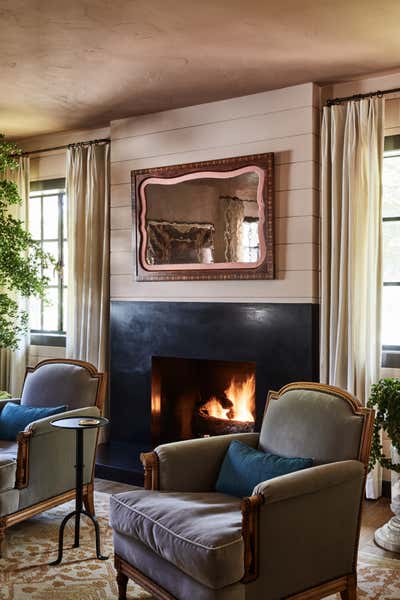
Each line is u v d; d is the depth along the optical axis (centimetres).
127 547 276
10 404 413
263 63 393
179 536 242
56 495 365
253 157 447
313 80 426
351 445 276
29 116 512
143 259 505
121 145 518
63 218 590
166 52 374
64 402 405
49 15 323
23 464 341
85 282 541
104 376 407
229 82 429
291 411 303
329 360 427
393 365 419
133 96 459
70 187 552
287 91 439
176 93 451
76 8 315
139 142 509
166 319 496
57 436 363
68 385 408
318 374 439
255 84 432
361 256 416
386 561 324
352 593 273
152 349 504
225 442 317
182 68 401
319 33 347
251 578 238
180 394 524
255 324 452
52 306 599
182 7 314
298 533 252
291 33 347
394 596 285
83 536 354
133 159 512
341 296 418
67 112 501
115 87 439
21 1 308
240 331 459
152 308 504
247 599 237
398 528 343
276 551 245
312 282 430
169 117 492
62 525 321
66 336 559
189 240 480
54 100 469
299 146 434
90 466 386
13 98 464
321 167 432
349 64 396
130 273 517
